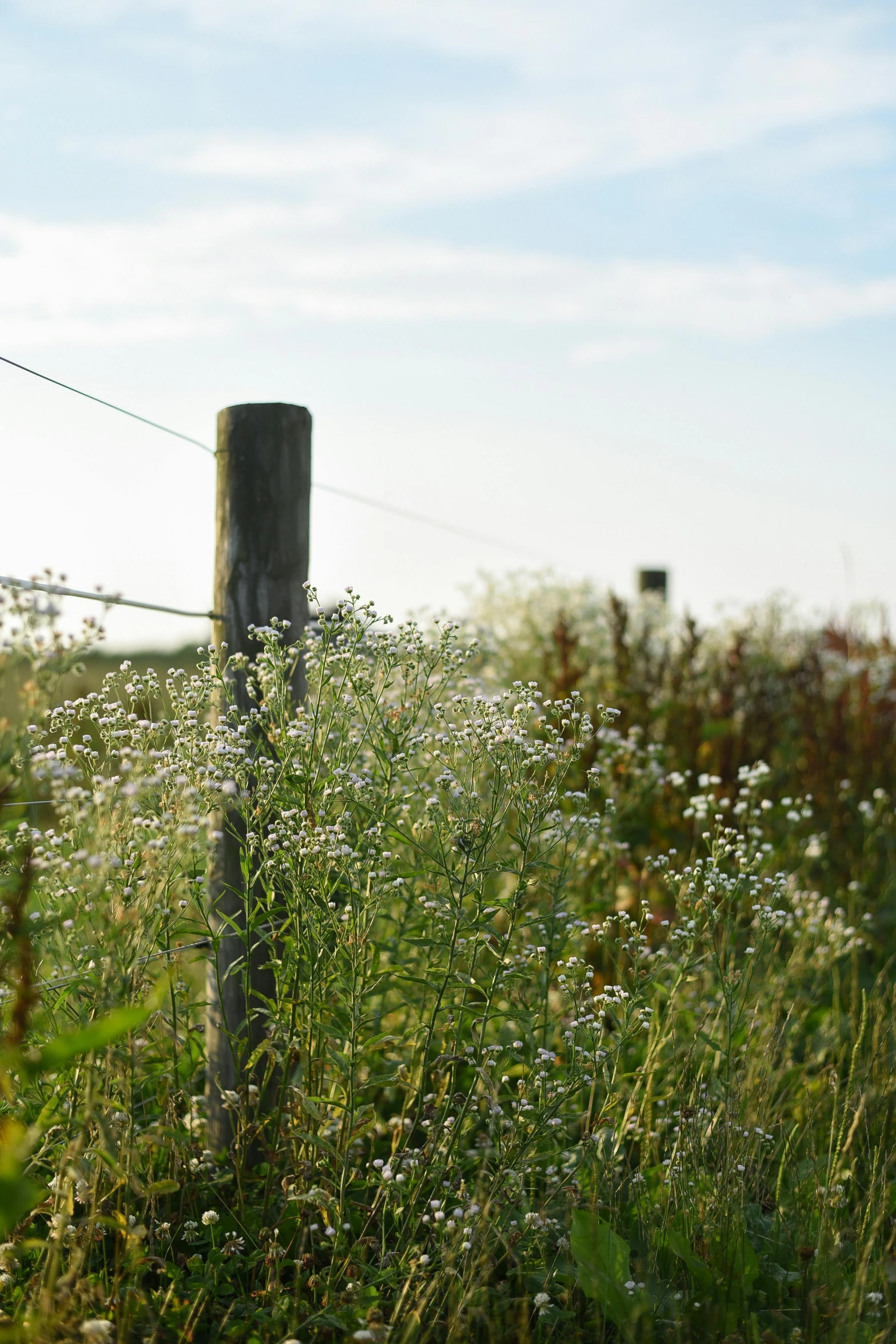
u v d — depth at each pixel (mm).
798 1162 3158
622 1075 2967
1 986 2275
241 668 3047
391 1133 3088
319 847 2627
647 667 6926
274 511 3256
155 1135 2387
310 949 2732
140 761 2434
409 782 3451
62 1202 2211
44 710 2115
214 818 3055
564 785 4324
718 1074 3418
